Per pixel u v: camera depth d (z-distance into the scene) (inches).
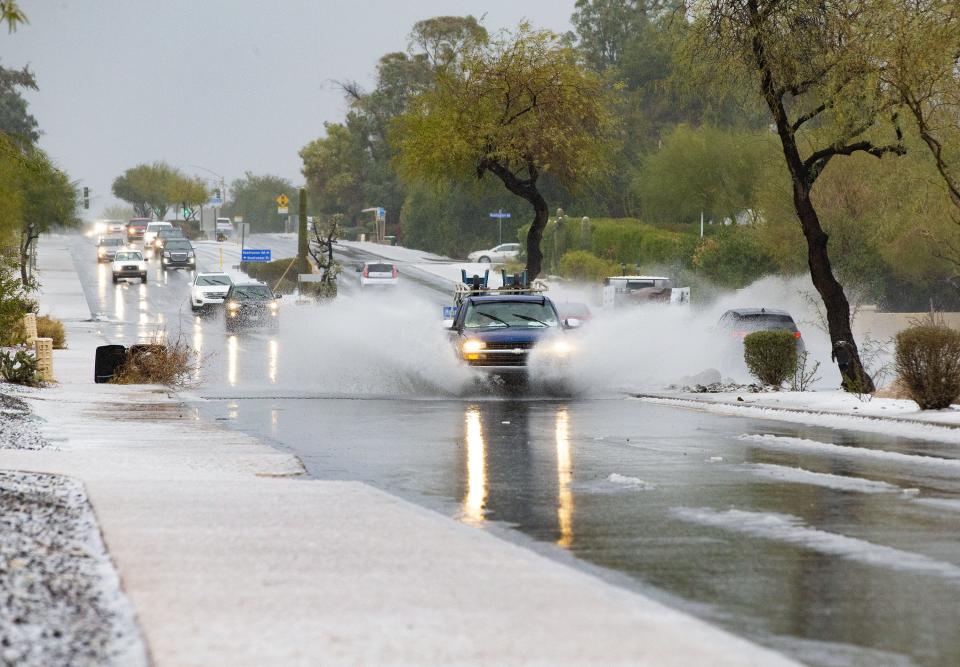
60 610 756.0
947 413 2294.5
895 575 969.5
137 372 3292.3
